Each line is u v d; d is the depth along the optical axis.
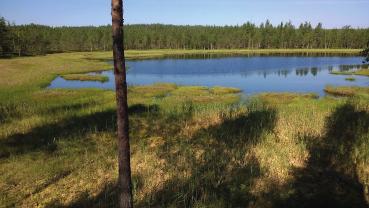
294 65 84.62
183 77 59.66
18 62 76.94
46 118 20.45
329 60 101.38
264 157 12.96
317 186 10.87
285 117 18.05
